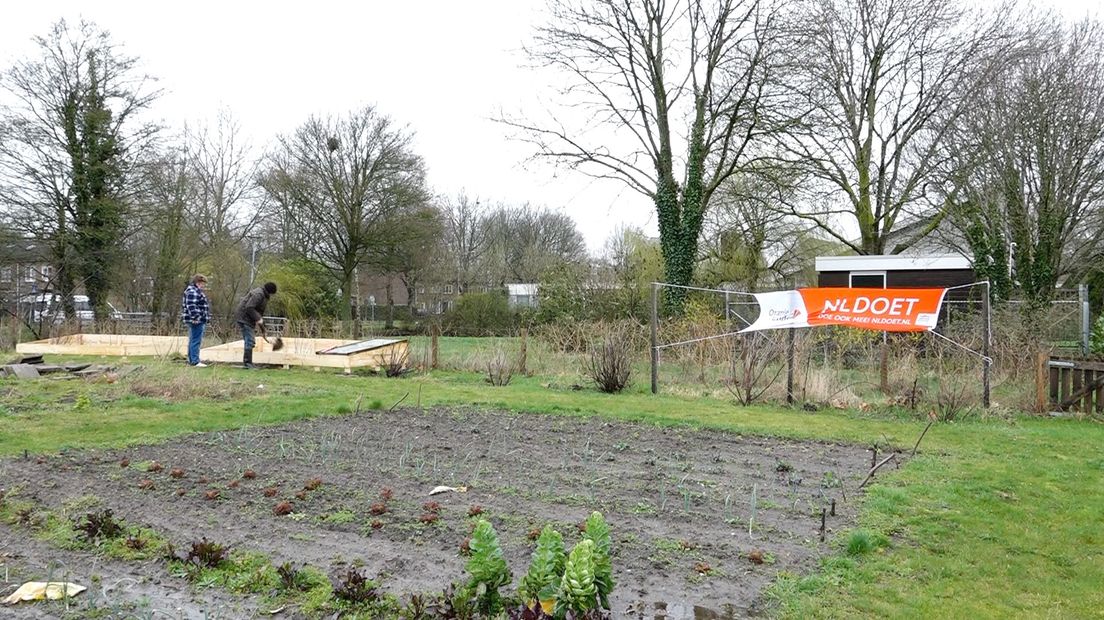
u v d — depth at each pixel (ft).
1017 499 16.06
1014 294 52.37
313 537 12.52
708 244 89.86
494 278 136.36
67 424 22.56
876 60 73.92
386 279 142.82
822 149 71.26
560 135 70.59
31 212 67.82
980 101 51.70
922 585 11.05
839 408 30.04
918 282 66.80
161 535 12.46
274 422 23.62
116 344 48.37
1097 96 48.11
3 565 11.23
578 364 42.86
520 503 14.75
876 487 16.55
